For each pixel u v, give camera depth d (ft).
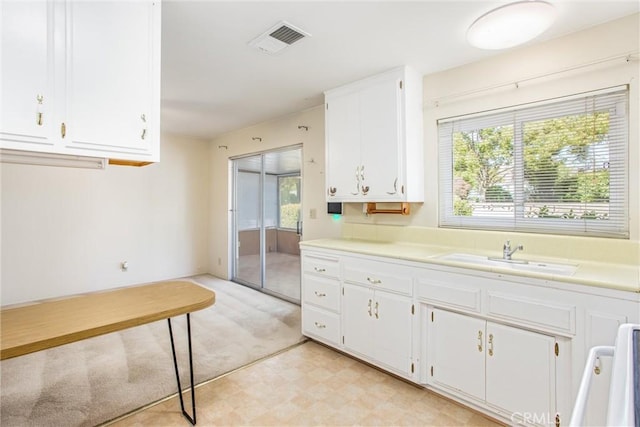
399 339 7.23
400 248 8.26
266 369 7.93
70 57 4.38
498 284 5.79
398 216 9.53
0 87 3.89
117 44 4.79
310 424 5.98
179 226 16.79
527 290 5.48
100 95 4.64
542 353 5.38
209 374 7.69
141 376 7.58
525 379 5.56
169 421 6.07
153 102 5.15
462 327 6.31
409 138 8.32
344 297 8.38
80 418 6.13
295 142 12.71
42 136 4.17
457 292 6.29
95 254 14.03
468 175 8.27
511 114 7.54
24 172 12.31
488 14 5.80
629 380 2.25
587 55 6.47
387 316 7.43
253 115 13.03
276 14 6.01
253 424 5.98
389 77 8.46
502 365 5.81
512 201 7.59
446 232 8.41
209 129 15.61
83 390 7.03
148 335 9.93
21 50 4.02
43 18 4.19
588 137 6.56
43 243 12.72
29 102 4.08
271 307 12.60
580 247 6.48
